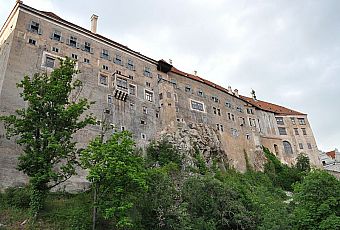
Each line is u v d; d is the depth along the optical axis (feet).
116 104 168.45
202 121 208.23
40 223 92.89
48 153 98.48
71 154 109.60
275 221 114.73
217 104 227.81
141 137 169.89
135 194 97.66
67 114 102.94
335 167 266.16
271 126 261.24
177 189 119.96
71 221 93.91
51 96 103.60
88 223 92.68
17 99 132.67
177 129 186.19
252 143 231.91
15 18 154.10
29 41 150.30
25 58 144.56
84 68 165.48
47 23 161.89
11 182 116.47
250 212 122.31
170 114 189.06
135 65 191.72
